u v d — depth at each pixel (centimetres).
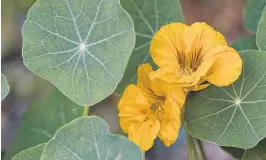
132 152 28
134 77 35
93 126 29
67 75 31
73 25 31
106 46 31
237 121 31
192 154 33
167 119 31
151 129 31
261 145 33
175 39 31
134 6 35
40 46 31
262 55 31
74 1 31
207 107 31
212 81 30
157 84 31
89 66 31
